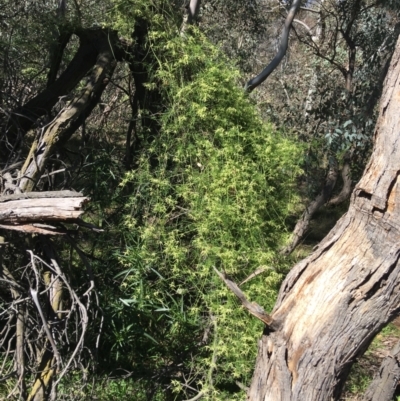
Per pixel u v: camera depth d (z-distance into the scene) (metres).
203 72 4.29
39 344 3.59
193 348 4.15
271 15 9.15
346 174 9.62
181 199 4.37
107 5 5.06
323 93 8.23
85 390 3.87
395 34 7.71
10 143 4.51
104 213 4.55
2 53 5.28
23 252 3.60
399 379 3.99
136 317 4.26
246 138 4.20
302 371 2.25
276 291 4.00
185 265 4.18
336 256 2.20
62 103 5.11
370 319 2.14
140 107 4.62
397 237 2.04
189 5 4.76
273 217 4.25
